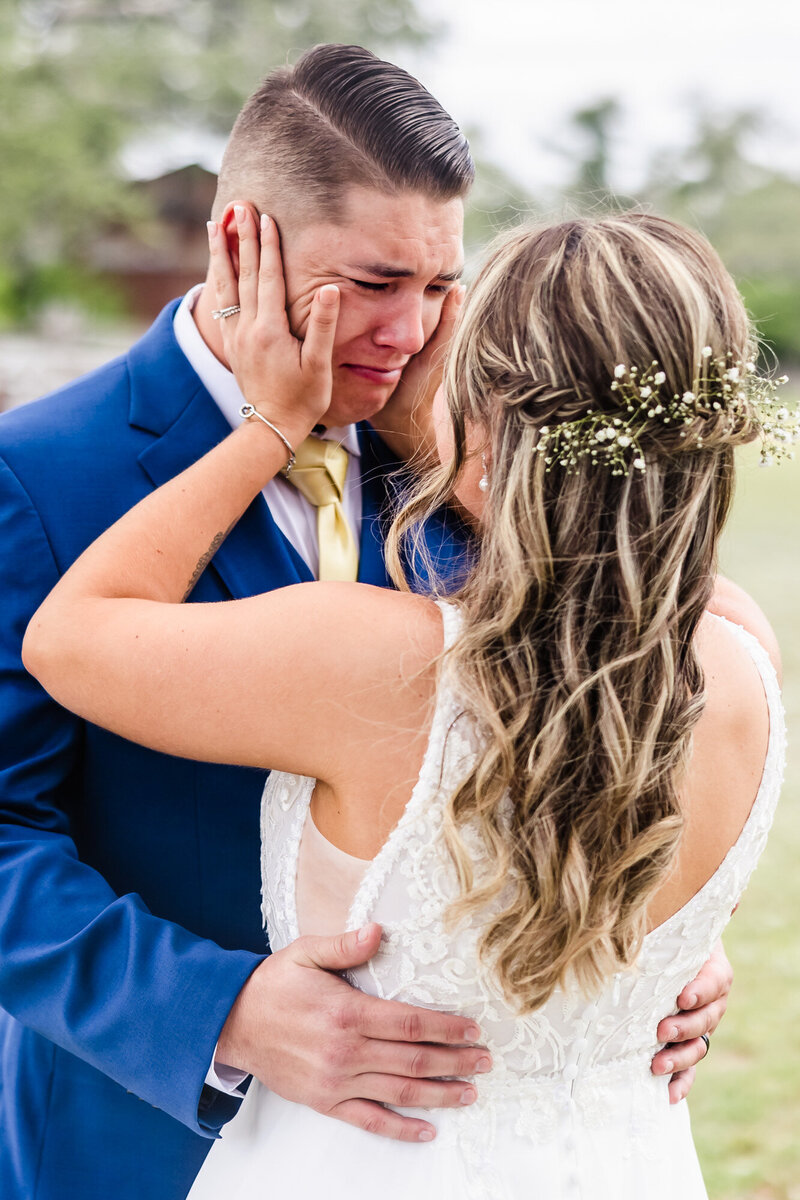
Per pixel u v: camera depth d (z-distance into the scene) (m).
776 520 14.03
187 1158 1.55
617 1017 1.31
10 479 1.53
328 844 1.26
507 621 1.17
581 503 1.18
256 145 1.65
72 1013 1.36
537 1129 1.28
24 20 22.94
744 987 3.77
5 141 22.19
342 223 1.59
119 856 1.58
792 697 6.43
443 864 1.20
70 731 1.53
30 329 29.16
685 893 1.30
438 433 1.47
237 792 1.57
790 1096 3.21
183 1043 1.29
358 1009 1.23
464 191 1.69
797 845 4.84
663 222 1.29
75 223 24.39
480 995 1.24
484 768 1.16
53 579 1.53
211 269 1.67
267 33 22.94
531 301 1.22
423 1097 1.25
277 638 1.21
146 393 1.66
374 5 23.72
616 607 1.18
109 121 22.64
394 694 1.20
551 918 1.17
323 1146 1.29
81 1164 1.57
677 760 1.21
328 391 1.56
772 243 40.12
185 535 1.44
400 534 1.42
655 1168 1.36
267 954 1.59
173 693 1.22
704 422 1.19
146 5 23.20
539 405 1.20
